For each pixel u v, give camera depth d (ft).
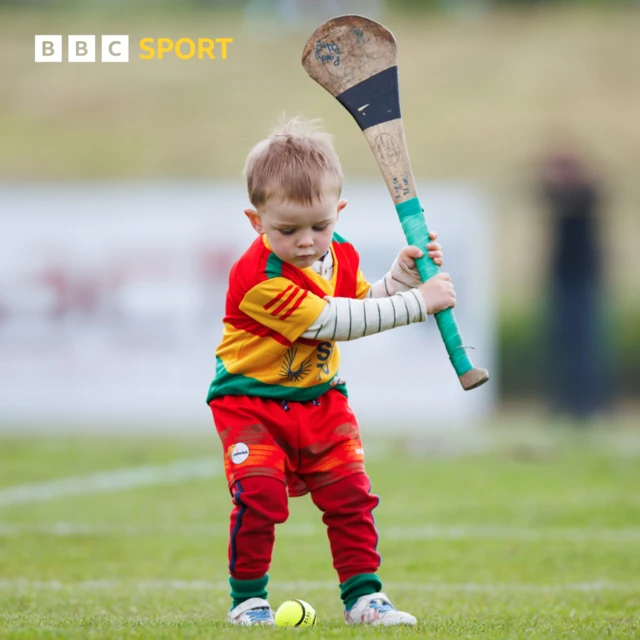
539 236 281.13
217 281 167.63
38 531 83.25
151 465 124.36
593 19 420.36
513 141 329.72
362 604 46.29
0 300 169.48
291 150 44.96
